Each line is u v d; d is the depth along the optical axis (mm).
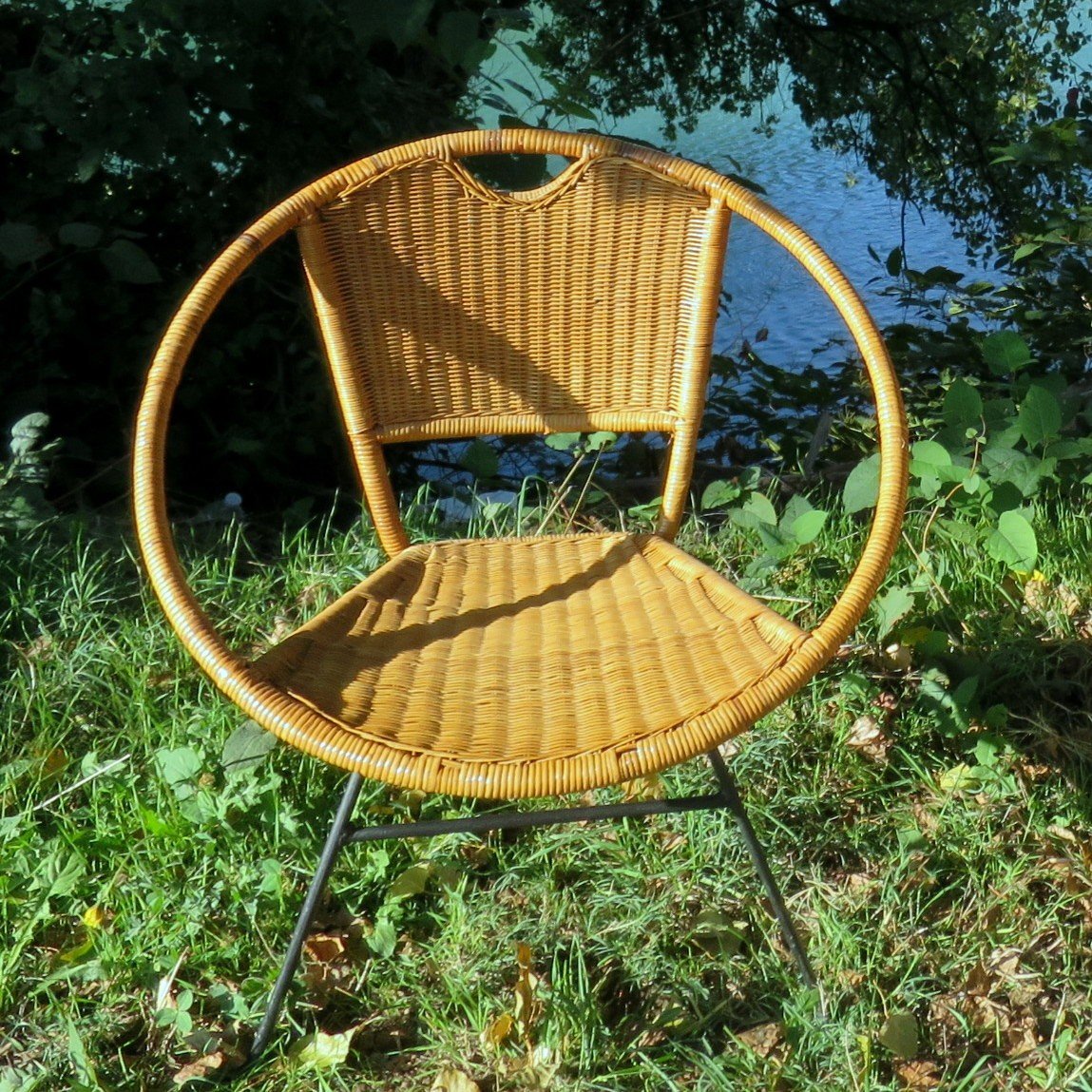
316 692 1354
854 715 2057
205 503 3332
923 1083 1502
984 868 1805
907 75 6129
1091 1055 1517
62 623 2266
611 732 1283
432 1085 1521
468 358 1718
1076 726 2033
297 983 1633
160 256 3301
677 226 1676
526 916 1759
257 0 2816
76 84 2717
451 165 1649
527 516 2662
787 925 1576
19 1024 1588
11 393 3172
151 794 1911
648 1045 1562
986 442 2326
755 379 3602
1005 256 4703
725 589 1543
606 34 5457
